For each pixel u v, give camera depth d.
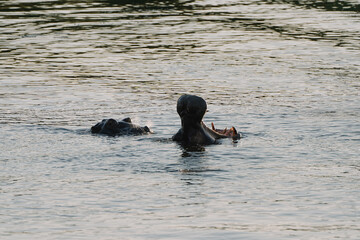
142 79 28.58
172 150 16.84
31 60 33.44
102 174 14.53
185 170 14.83
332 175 14.20
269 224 11.04
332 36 40.22
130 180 14.00
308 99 24.02
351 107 22.50
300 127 19.48
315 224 11.03
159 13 50.47
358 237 10.41
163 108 22.84
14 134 18.64
